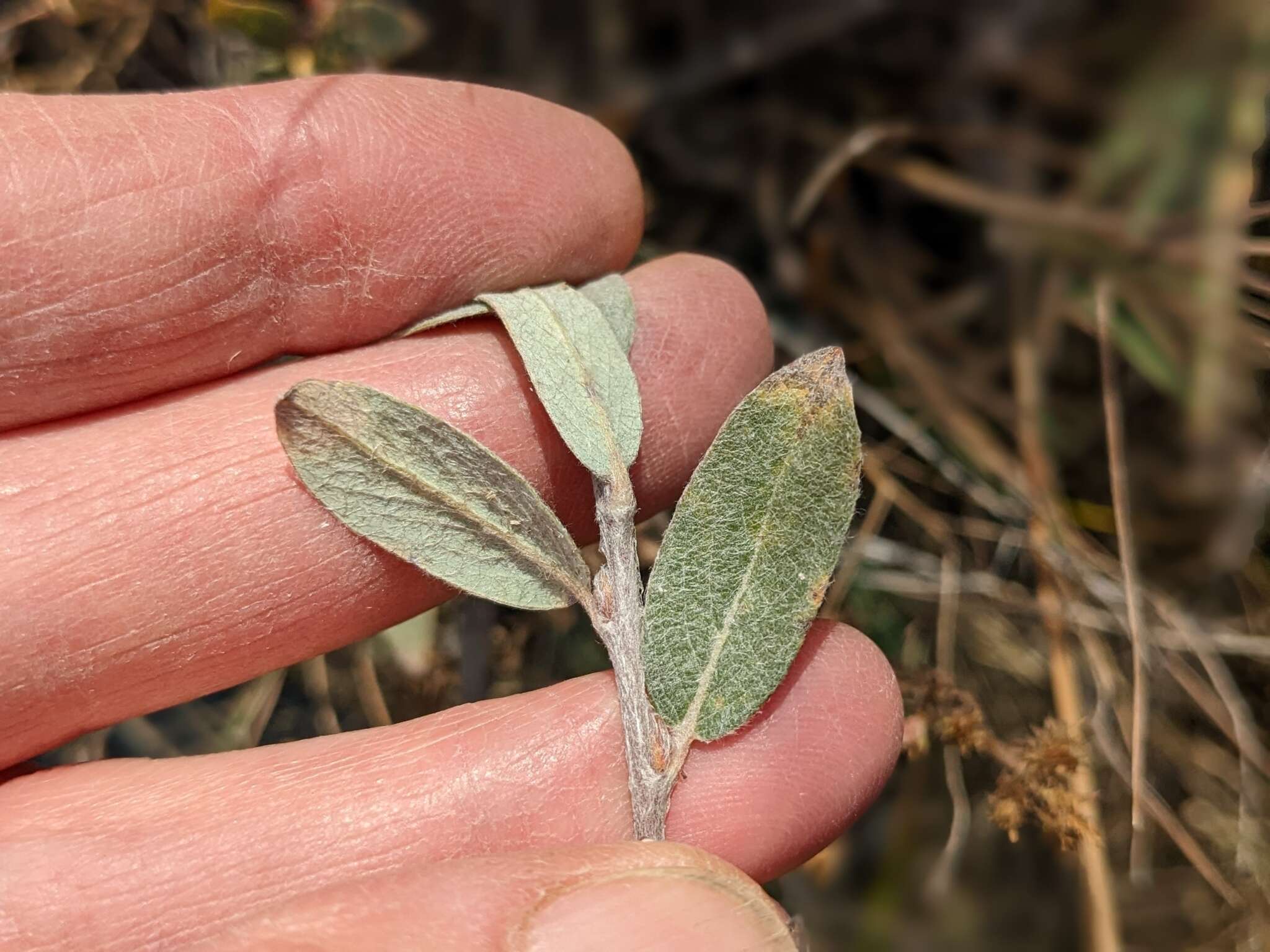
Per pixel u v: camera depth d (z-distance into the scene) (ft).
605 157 0.28
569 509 0.26
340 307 0.26
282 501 0.25
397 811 0.24
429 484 0.22
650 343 0.27
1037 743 0.27
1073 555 0.33
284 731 0.34
